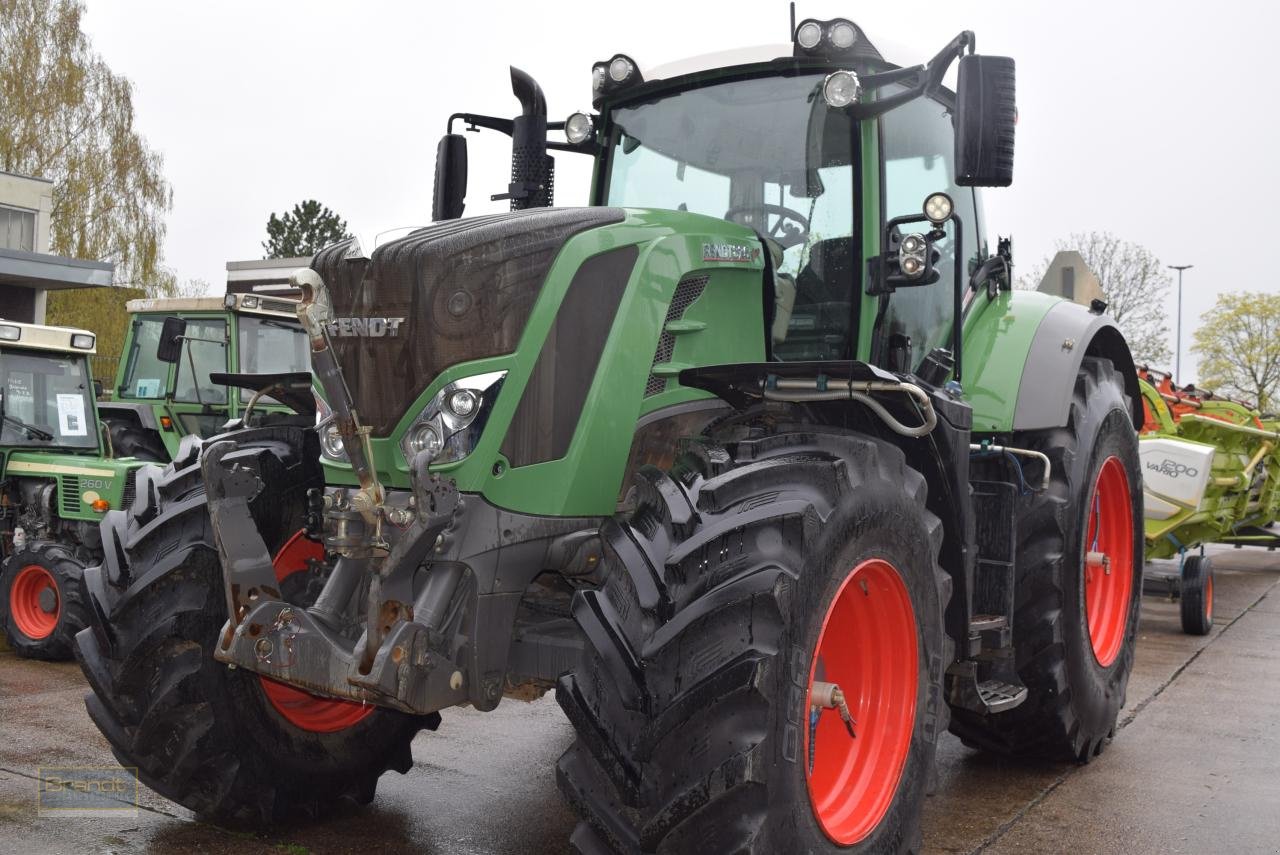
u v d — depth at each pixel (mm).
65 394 7527
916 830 3090
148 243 26828
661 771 2561
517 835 3455
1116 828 3549
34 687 5492
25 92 25828
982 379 4055
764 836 2516
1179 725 4875
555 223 2988
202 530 3238
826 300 3568
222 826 3473
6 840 3309
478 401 2812
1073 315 4398
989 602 3834
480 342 2836
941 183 4098
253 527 2996
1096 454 4301
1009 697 3742
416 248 2832
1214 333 43844
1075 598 4070
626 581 2688
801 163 3619
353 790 3629
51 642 6180
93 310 25297
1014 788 3984
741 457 2957
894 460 3059
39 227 23172
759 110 3697
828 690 2826
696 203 3773
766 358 3541
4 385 7223
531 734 4652
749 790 2520
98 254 26266
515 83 3949
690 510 2732
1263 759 4348
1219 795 3891
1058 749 4152
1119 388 4723
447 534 2771
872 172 3521
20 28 26078
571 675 2658
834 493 2785
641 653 2584
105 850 3246
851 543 2805
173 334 8695
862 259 3504
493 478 2836
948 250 4113
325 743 3527
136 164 26875
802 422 3229
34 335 7293
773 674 2531
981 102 3162
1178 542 8125
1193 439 8484
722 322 3359
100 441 7656
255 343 9680
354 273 2916
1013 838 3457
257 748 3336
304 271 2662
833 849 2771
